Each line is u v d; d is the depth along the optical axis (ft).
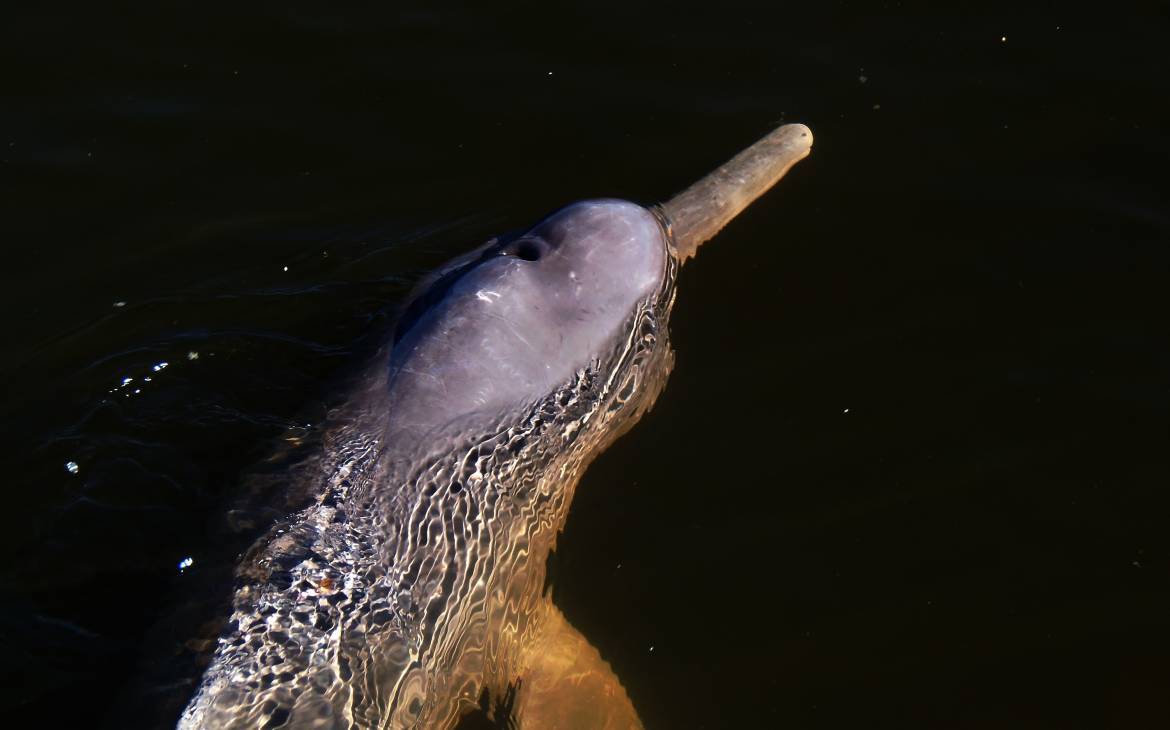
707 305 42.32
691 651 34.63
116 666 30.27
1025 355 40.60
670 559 36.27
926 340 41.19
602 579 35.96
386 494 31.19
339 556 30.45
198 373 38.32
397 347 33.53
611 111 49.78
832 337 41.39
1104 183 46.37
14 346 41.14
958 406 39.34
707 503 37.35
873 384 39.96
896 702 33.19
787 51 52.24
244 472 33.17
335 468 31.71
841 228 45.03
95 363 39.34
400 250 44.16
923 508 37.01
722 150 47.78
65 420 37.32
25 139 48.57
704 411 39.32
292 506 31.37
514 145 48.57
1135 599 34.88
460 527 31.91
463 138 48.96
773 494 37.47
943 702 33.12
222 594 30.17
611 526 36.96
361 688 29.60
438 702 31.86
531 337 32.94
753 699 33.60
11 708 29.96
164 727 27.81
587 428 35.22
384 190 47.03
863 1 54.44
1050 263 43.52
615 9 54.34
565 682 34.60
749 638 34.73
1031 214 45.27
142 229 45.55
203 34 53.16
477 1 54.65
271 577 30.09
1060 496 37.17
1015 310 42.01
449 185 47.11
